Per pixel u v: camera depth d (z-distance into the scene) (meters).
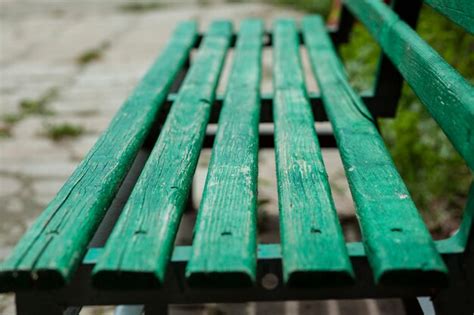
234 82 1.42
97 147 1.05
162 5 5.50
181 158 1.02
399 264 0.77
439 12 1.13
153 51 3.89
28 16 5.31
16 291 0.78
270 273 0.83
